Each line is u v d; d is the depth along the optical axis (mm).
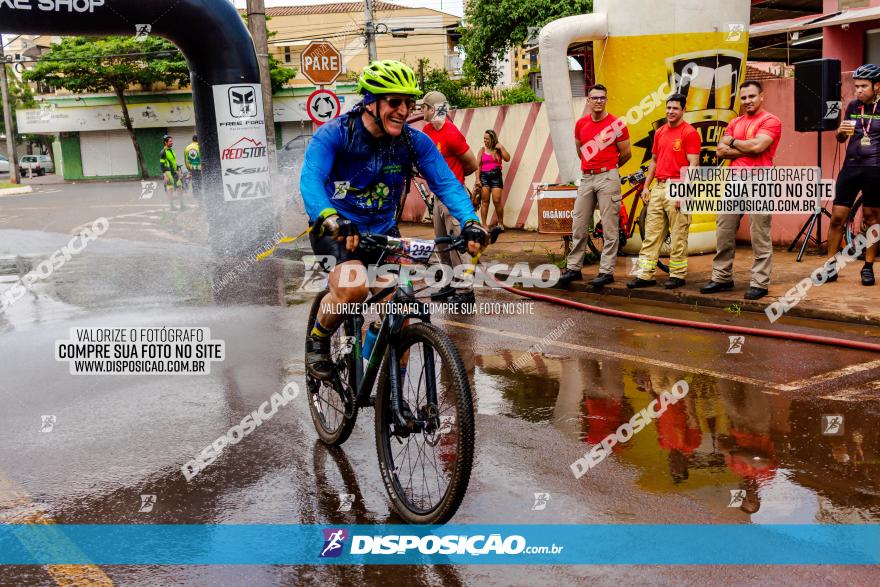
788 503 3621
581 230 8875
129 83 46250
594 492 3812
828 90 9023
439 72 35375
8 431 4883
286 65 49719
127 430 4879
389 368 3754
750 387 5289
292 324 7652
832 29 12273
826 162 9922
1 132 62719
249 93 11812
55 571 3240
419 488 3926
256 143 11992
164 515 3736
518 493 3836
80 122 47344
